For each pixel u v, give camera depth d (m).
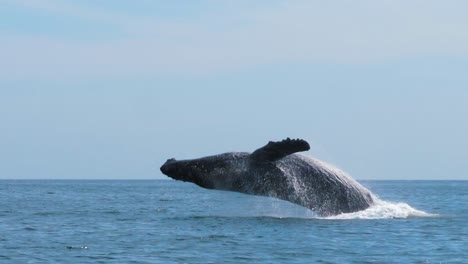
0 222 122.94
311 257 76.62
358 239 88.44
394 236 91.56
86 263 75.00
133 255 79.69
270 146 93.19
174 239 91.56
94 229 108.00
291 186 97.56
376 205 110.31
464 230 98.62
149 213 148.12
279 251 80.31
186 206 187.12
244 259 75.75
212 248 83.00
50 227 112.62
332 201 100.50
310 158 100.69
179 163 101.88
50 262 76.00
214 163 100.06
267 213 133.38
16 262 76.12
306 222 102.94
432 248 83.25
